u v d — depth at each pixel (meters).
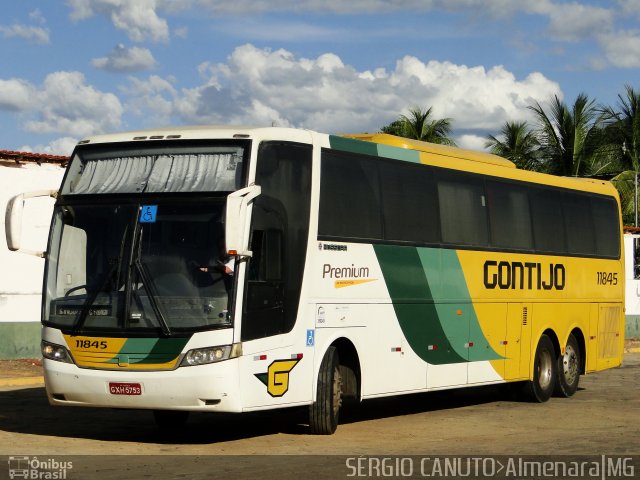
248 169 12.67
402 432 14.70
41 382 21.47
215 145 12.88
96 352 12.54
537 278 19.33
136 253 12.58
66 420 15.56
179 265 12.45
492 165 18.48
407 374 15.71
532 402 19.48
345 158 14.51
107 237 12.78
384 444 13.36
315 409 13.96
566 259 20.34
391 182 15.53
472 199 17.58
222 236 12.41
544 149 52.75
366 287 14.77
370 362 14.84
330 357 14.02
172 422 14.99
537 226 19.45
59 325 12.82
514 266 18.61
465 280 17.20
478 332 17.53
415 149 16.50
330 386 13.98
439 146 17.25
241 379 12.35
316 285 13.72
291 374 13.22
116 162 13.20
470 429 15.20
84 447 12.63
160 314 12.31
